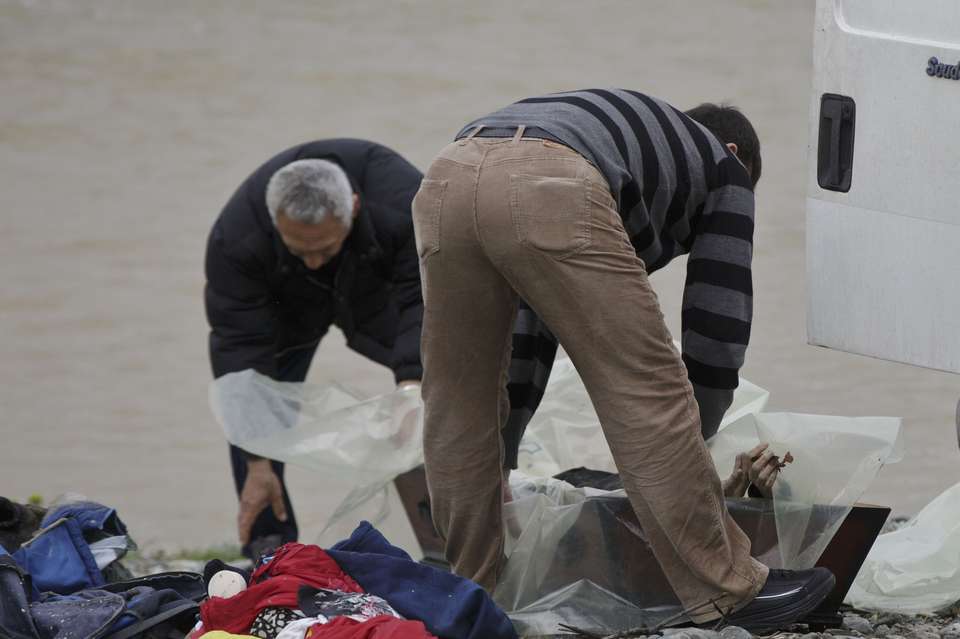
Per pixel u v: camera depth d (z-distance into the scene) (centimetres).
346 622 780
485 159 875
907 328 974
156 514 2739
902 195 970
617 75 7900
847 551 976
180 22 9444
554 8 9562
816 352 3134
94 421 3509
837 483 968
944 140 945
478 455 958
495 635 827
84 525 1003
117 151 6562
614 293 865
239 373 1320
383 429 1244
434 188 889
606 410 884
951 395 2850
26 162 6353
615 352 873
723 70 7850
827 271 1015
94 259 4947
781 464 973
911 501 2123
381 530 1252
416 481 1240
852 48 988
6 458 3216
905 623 1019
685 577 908
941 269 954
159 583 959
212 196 5884
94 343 4159
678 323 2783
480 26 9212
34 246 5062
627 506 978
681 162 916
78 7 9700
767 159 5466
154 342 4200
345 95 7594
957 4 933
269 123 7125
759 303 3591
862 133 988
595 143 882
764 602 902
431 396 952
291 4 9975
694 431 888
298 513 2467
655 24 9069
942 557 1057
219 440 3400
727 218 932
